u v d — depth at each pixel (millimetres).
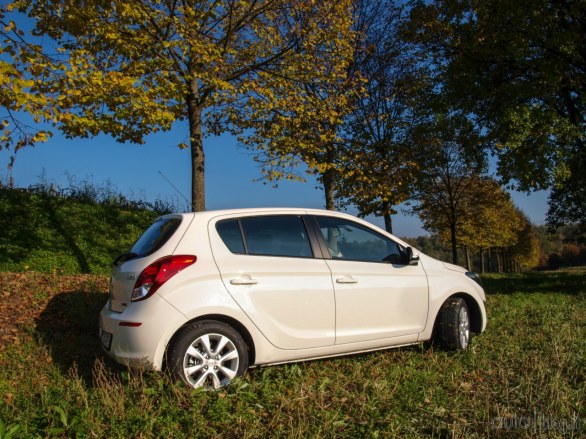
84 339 6078
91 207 13195
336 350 4879
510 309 8742
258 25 10406
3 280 8086
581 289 14227
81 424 3375
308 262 4836
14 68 5785
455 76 15781
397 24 15641
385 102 16375
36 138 6297
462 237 33312
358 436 3393
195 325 4180
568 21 14188
